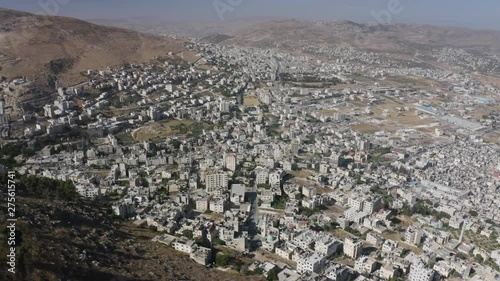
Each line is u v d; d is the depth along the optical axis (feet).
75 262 579.07
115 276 585.63
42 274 500.33
